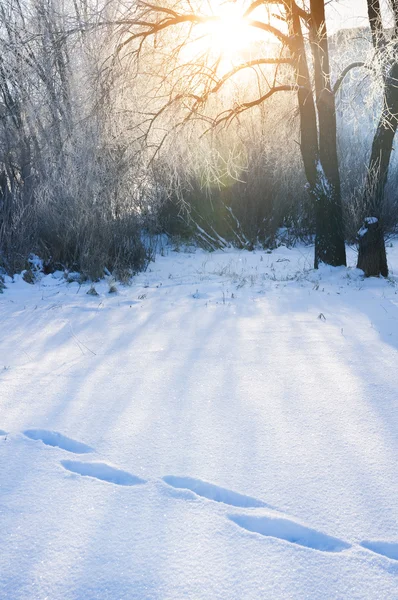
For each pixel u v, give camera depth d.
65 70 10.01
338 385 3.94
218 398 3.76
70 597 1.85
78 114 9.64
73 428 3.30
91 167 9.85
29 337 5.82
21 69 10.24
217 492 2.53
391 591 1.85
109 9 8.96
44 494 2.51
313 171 9.09
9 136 10.43
